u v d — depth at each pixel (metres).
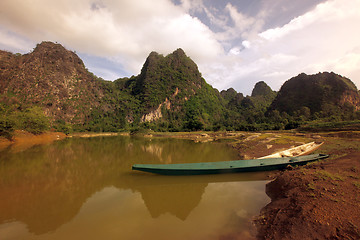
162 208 6.30
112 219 5.58
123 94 121.38
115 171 11.34
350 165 7.32
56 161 14.55
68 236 4.73
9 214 5.91
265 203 6.47
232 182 8.96
